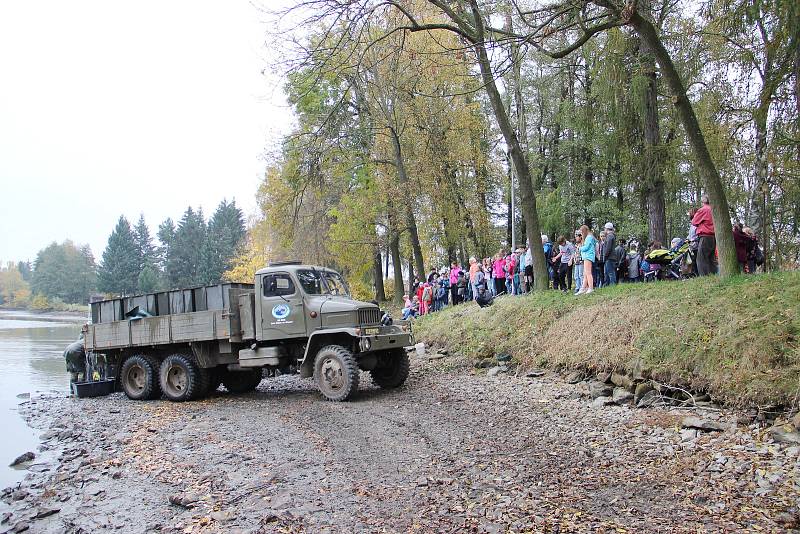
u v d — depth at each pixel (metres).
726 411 7.90
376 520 5.32
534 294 15.08
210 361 13.38
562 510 5.29
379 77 21.11
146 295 14.47
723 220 10.79
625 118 17.02
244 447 8.43
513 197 22.44
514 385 11.42
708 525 4.86
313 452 7.82
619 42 15.31
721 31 13.20
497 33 13.45
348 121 20.53
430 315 20.56
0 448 10.25
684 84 15.75
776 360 7.82
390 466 6.96
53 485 7.75
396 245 30.11
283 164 22.39
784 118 12.69
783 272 9.95
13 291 123.38
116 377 15.05
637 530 4.81
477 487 6.02
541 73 25.80
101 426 11.30
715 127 16.34
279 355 12.29
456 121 24.11
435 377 13.23
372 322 12.02
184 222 101.81
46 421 12.59
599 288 13.68
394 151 24.39
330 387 11.38
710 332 8.93
